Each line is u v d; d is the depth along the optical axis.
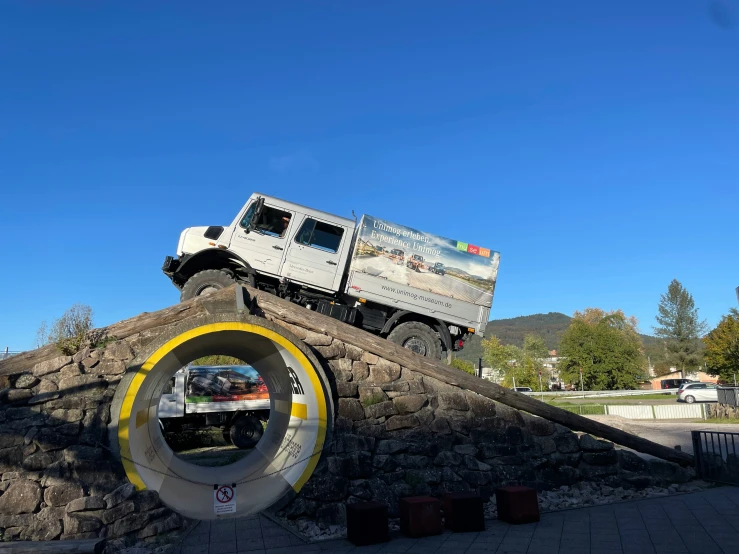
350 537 7.47
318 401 8.45
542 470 9.66
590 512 8.77
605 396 47.31
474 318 12.94
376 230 12.42
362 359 9.21
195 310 8.44
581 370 59.75
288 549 7.13
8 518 6.71
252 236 12.09
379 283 12.30
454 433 9.38
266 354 9.41
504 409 9.79
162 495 7.88
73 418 7.36
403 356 9.34
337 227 12.56
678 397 37.38
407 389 9.31
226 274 11.70
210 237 12.11
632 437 10.44
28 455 7.02
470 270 13.02
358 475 8.48
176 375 18.22
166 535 7.30
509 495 8.30
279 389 10.69
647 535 7.28
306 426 8.96
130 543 6.97
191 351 9.12
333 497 8.18
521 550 6.89
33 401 7.25
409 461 8.91
